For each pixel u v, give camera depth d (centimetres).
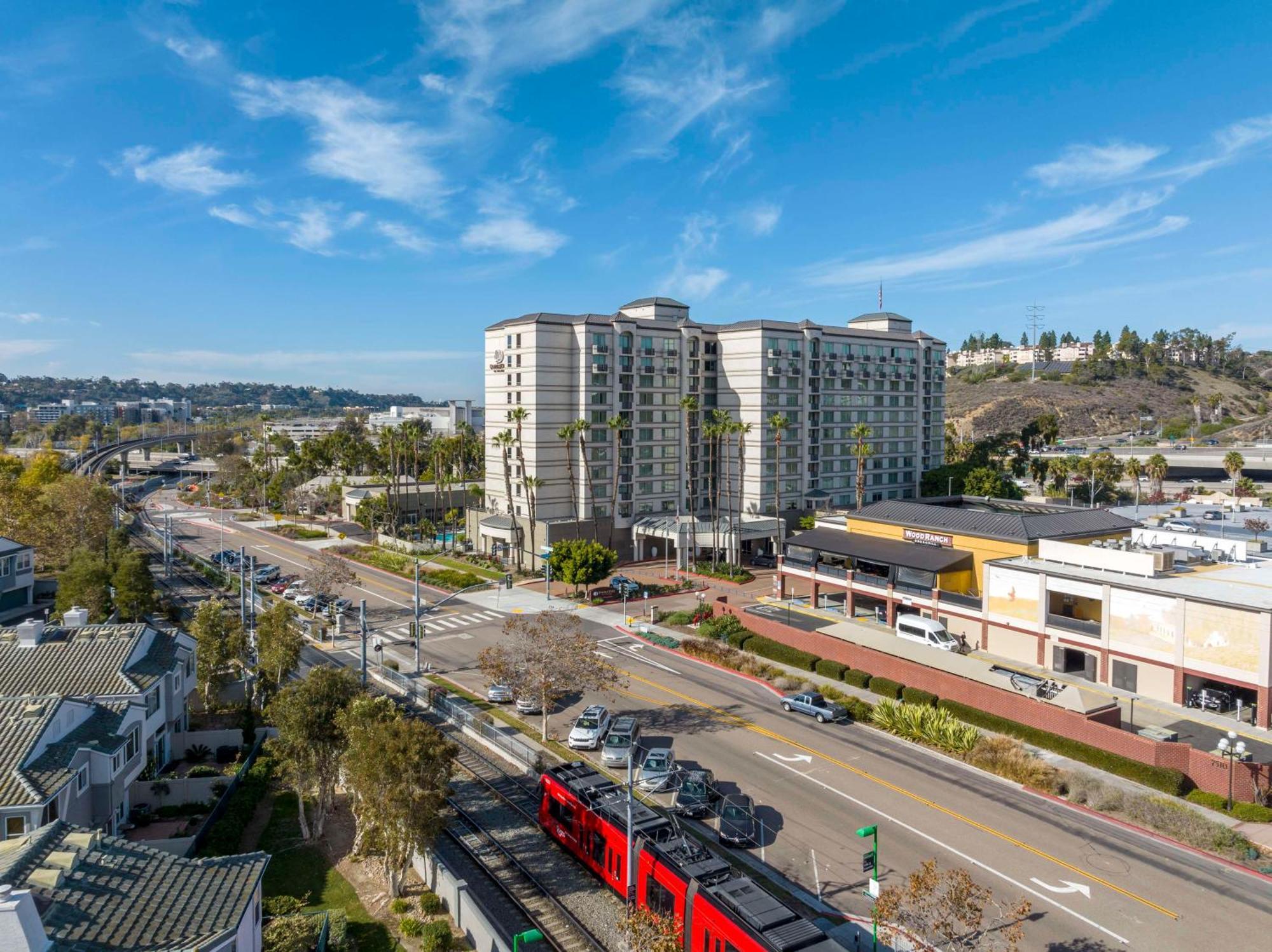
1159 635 5147
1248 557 6412
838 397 12144
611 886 3256
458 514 13450
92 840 2502
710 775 4141
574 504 10588
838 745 4719
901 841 3591
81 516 9825
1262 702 4666
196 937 2169
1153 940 2869
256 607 7944
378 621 7838
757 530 10350
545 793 3806
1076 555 5978
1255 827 3709
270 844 3709
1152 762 4188
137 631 4606
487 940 2792
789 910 2550
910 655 5628
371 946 2917
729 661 6269
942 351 13838
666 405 11206
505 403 10800
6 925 1816
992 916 3014
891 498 13088
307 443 17700
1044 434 17038
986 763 4381
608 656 6600
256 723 5166
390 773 3145
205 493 18600
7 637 4516
